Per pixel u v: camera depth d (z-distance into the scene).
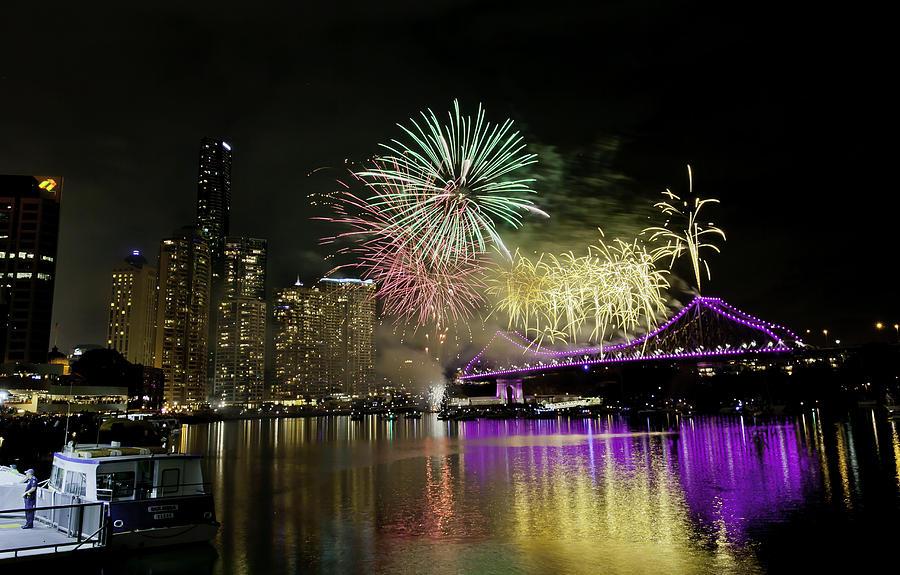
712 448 83.25
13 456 90.62
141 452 35.41
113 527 30.12
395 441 124.94
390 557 31.81
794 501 42.97
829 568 28.58
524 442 110.75
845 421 131.75
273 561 31.27
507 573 28.92
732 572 28.33
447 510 43.94
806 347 181.25
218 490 55.91
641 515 40.34
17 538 30.55
